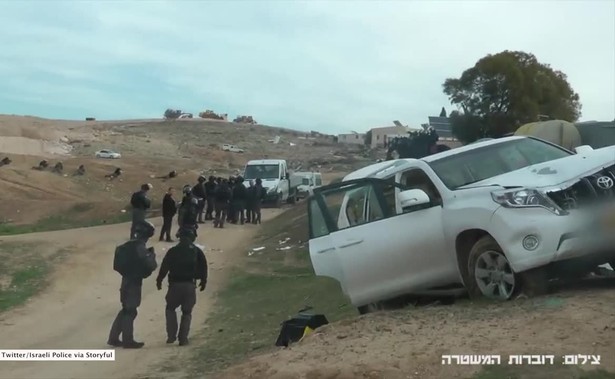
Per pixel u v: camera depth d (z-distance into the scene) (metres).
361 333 8.27
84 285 18.50
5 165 60.00
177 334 12.33
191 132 124.19
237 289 17.62
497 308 8.23
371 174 11.61
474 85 48.41
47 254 22.58
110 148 94.75
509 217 8.39
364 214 10.02
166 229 24.97
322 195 10.43
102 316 14.98
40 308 15.88
